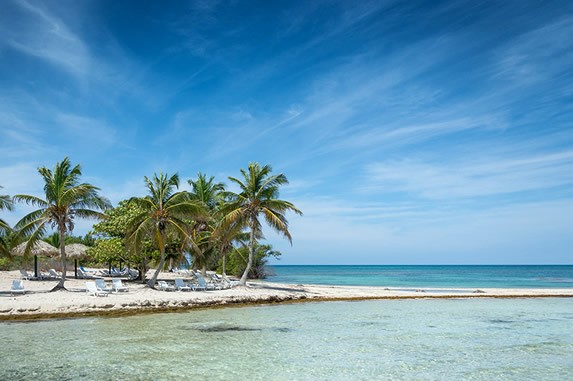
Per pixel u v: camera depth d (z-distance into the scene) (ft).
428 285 186.19
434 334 63.77
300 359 48.60
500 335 63.16
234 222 112.16
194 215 102.58
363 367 45.39
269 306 96.37
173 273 190.70
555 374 43.06
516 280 243.60
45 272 148.25
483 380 41.06
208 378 41.22
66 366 45.16
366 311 89.45
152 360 47.70
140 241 97.25
